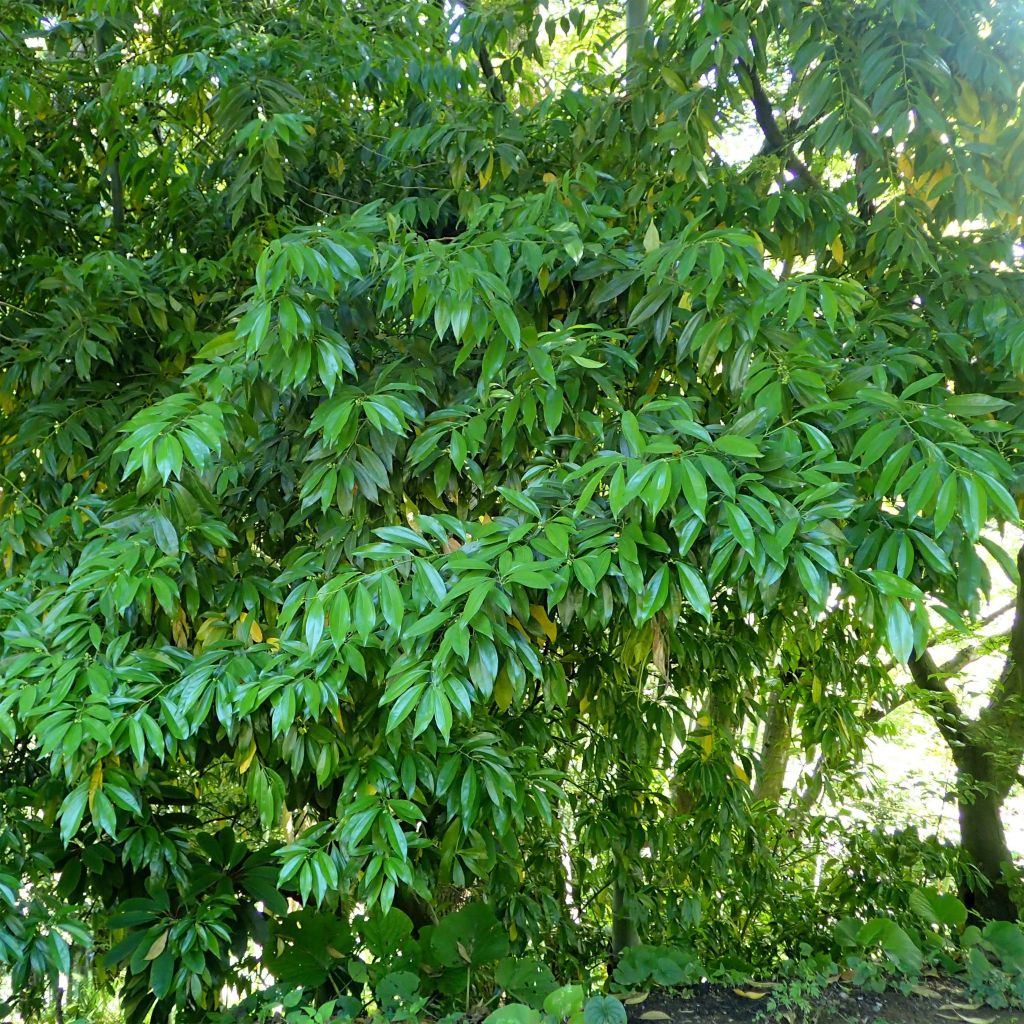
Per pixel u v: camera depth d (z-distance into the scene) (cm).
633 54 263
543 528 160
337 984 273
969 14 234
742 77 254
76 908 236
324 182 290
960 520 163
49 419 245
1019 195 246
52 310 255
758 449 151
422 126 277
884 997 295
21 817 231
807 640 313
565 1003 245
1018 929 327
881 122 229
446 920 276
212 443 166
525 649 164
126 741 176
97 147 289
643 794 333
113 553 192
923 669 419
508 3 303
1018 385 231
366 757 204
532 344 179
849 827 380
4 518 245
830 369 170
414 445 191
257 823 324
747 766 343
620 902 338
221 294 253
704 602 145
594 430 194
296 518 227
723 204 236
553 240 196
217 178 277
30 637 194
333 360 174
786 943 348
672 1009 287
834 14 238
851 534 164
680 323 197
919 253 227
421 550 176
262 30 270
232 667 187
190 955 234
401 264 174
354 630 179
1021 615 400
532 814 249
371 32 290
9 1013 274
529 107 310
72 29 278
